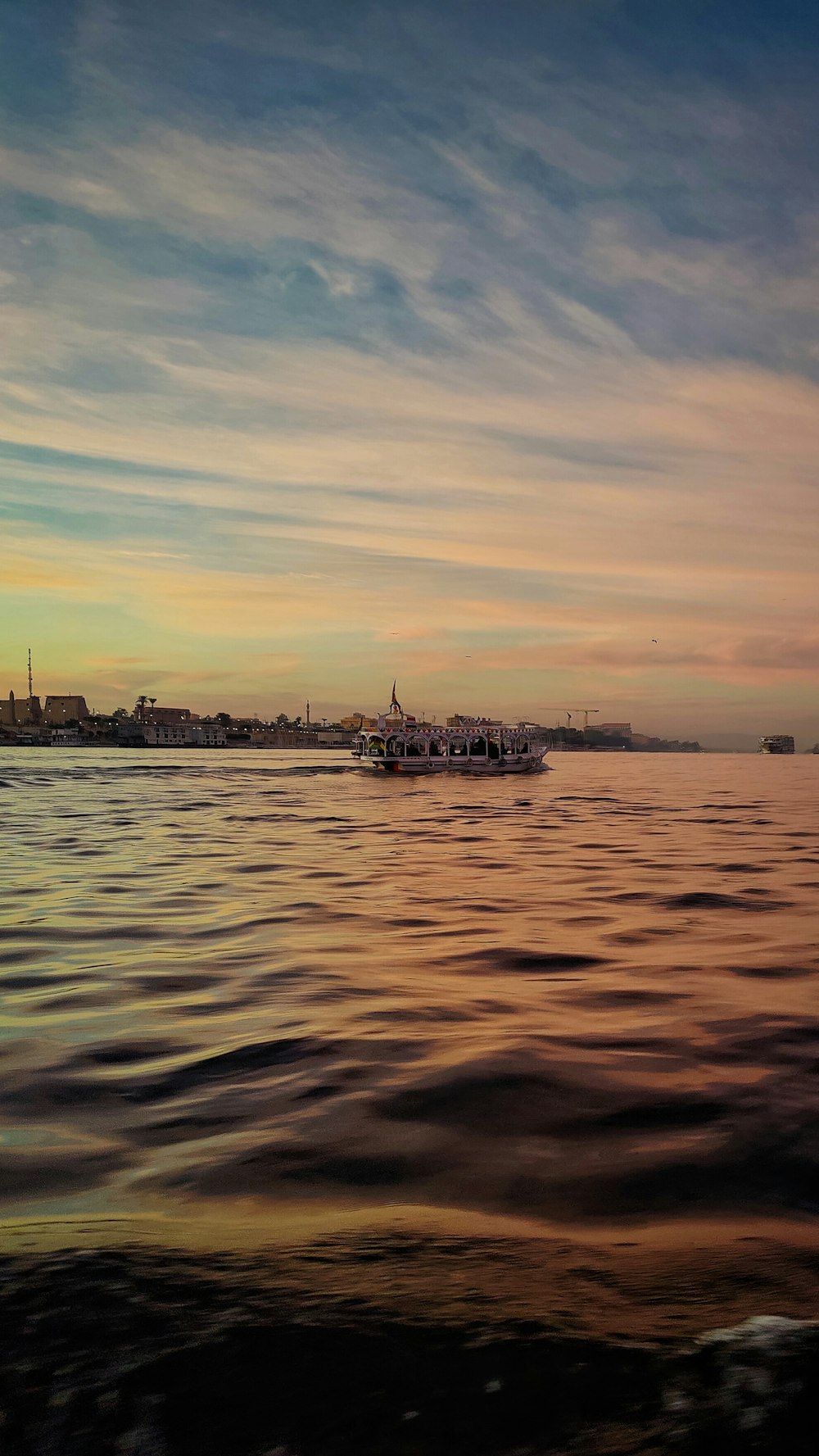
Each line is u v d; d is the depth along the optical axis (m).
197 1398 1.83
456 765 73.75
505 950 8.91
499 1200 3.36
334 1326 2.13
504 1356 1.99
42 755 168.88
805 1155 3.82
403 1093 4.71
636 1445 1.68
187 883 13.88
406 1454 1.67
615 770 104.88
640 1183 3.52
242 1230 2.95
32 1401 1.82
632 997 7.00
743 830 25.88
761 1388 1.86
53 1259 2.59
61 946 8.97
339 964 8.19
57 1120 4.34
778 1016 6.37
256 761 131.38
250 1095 4.71
